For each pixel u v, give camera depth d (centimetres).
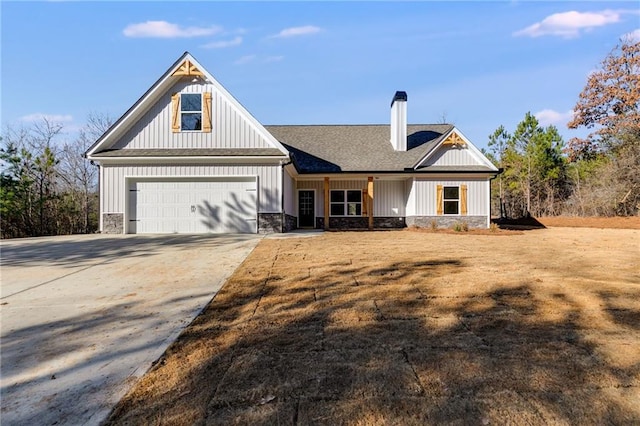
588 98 2512
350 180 1894
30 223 1945
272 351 302
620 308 403
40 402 236
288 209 1582
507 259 718
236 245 976
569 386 241
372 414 211
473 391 236
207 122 1406
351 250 847
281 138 2033
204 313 414
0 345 335
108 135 1373
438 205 1733
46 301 473
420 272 589
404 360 282
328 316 389
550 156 2953
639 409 215
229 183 1377
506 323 362
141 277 604
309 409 217
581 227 1898
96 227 2652
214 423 204
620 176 2047
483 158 1739
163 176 1362
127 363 292
